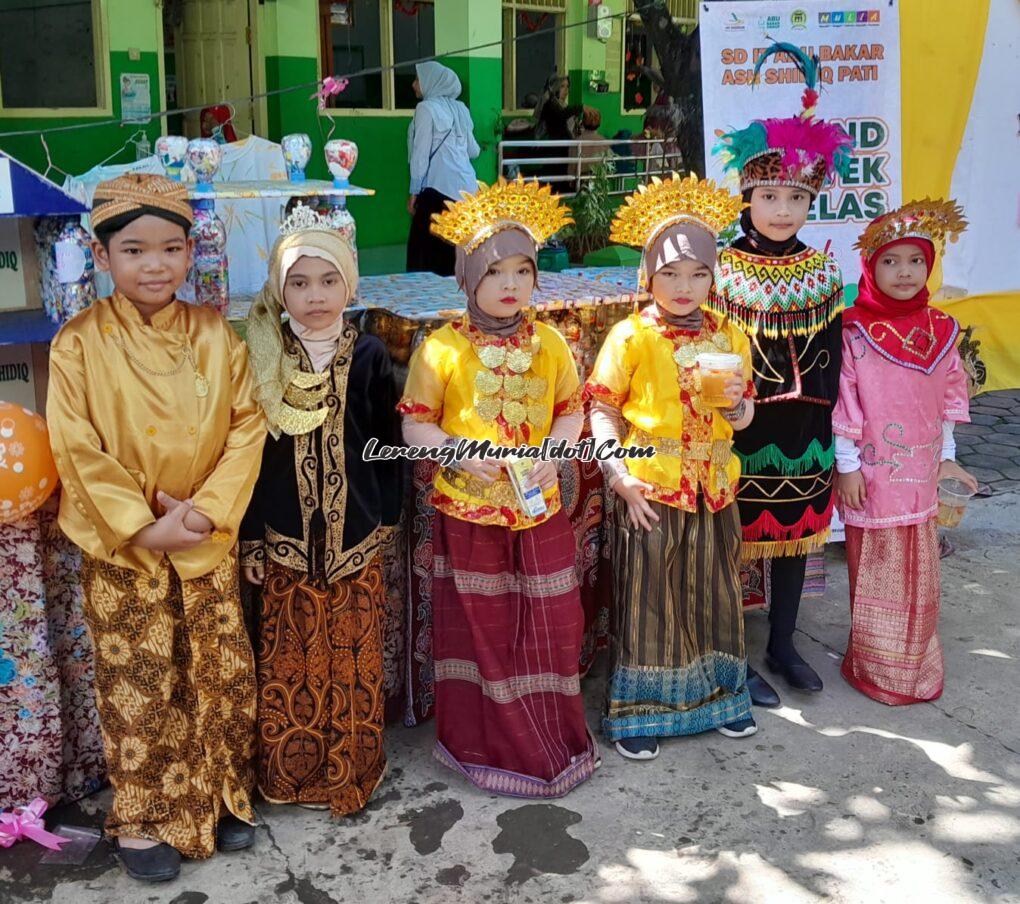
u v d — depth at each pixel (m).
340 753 2.91
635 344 3.09
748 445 3.39
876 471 3.45
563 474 3.36
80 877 2.69
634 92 13.62
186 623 2.67
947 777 3.14
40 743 2.82
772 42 4.34
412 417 2.90
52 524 2.78
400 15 10.80
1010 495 5.46
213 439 2.62
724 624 3.29
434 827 2.90
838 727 3.41
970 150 5.82
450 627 3.04
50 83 7.98
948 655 3.87
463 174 8.02
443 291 3.67
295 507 2.78
